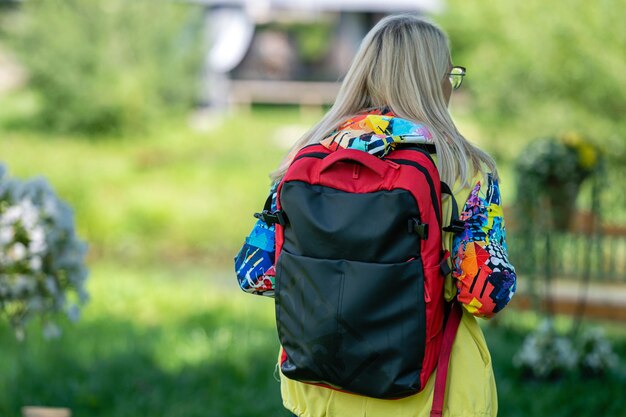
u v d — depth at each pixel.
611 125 12.66
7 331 7.08
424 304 2.41
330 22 28.44
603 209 8.05
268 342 7.12
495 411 2.62
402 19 2.75
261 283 2.71
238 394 5.83
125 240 12.89
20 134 19.59
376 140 2.50
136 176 15.27
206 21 23.75
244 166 16.73
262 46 27.28
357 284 2.40
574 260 7.52
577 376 6.29
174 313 8.45
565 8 13.00
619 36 12.55
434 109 2.67
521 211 6.80
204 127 21.27
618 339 7.90
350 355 2.43
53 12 21.16
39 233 4.41
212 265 12.00
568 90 13.40
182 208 13.28
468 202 2.55
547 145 6.68
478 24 15.53
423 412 2.54
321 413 2.65
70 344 6.95
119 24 21.39
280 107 27.73
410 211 2.39
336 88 26.70
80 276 4.65
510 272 2.49
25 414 3.76
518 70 14.33
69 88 20.36
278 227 2.62
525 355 6.41
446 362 2.54
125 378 6.12
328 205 2.47
